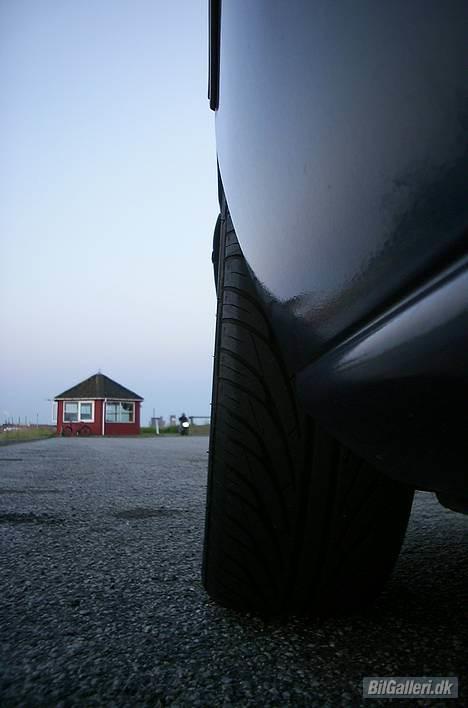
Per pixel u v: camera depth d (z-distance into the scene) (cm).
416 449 67
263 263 101
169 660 100
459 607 129
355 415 75
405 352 65
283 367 122
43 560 176
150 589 144
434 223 62
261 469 121
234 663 99
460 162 58
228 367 126
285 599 123
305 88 86
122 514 269
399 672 95
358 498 119
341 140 77
